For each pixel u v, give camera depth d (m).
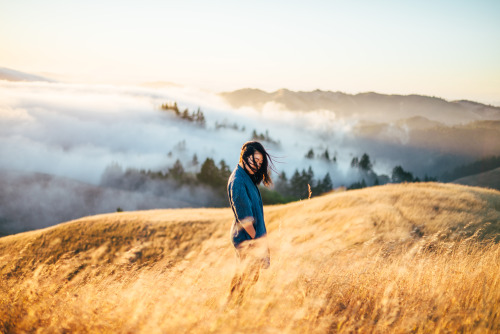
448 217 12.18
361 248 4.74
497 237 6.79
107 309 3.08
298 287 3.11
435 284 3.16
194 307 2.93
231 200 3.37
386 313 2.72
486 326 2.50
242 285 3.08
